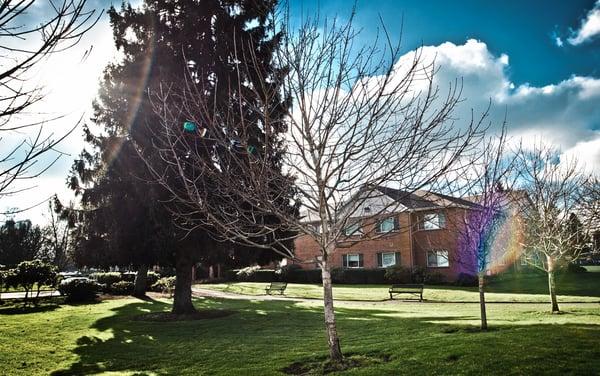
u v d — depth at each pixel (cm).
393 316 1569
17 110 328
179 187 1376
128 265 1647
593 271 4269
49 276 2223
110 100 1587
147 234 1480
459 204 1069
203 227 1425
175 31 1614
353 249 3878
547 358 695
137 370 905
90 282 2417
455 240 1162
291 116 724
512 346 783
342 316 1641
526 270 3828
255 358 930
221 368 862
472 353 751
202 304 2255
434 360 732
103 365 966
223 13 1566
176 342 1191
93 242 1617
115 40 1666
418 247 3422
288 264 4253
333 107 694
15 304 2283
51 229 5609
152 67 1538
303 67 713
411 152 704
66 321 1631
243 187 725
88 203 1652
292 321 1526
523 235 1623
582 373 615
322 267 795
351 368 740
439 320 1371
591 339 819
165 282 3042
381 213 804
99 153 1716
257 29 1482
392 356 798
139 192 1441
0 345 1206
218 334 1293
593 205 2088
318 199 758
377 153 705
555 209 1622
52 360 1030
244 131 712
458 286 3059
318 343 1070
